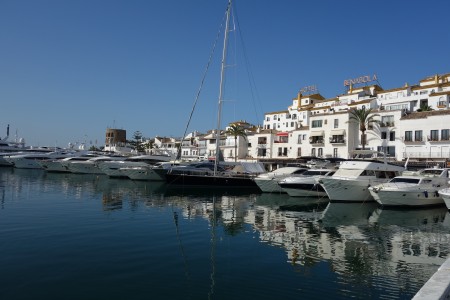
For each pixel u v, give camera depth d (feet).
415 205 93.35
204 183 134.62
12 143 289.74
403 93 237.66
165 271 42.34
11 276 39.24
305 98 327.88
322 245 56.18
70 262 44.50
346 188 100.83
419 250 53.78
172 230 64.80
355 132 205.87
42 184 143.02
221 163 160.04
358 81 296.71
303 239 60.03
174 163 161.07
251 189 138.10
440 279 15.87
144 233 61.72
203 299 34.63
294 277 41.27
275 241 58.23
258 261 47.16
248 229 67.41
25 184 140.97
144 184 153.07
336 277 41.50
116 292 35.63
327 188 100.94
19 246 51.21
